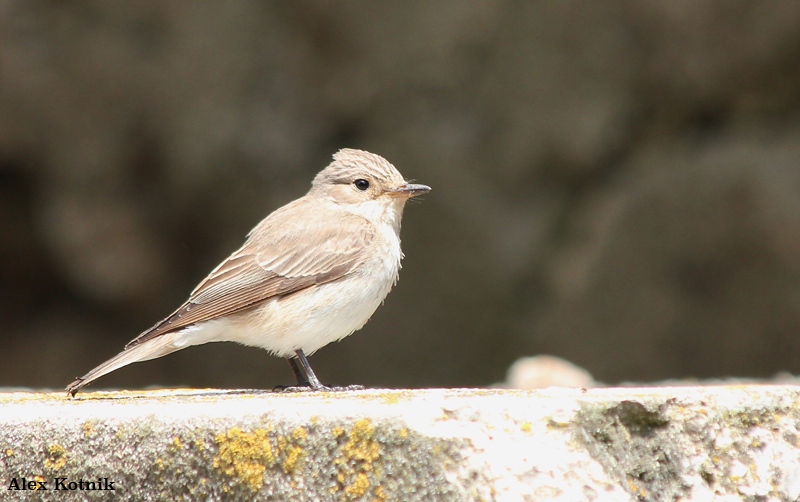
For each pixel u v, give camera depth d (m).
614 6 15.34
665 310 15.02
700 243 14.80
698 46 14.92
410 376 16.66
